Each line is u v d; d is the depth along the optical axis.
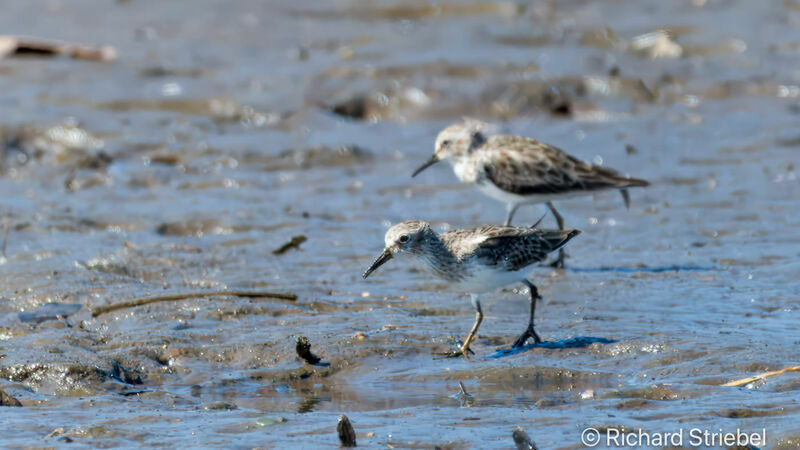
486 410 9.26
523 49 27.56
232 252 14.89
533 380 10.19
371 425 8.86
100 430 8.70
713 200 17.48
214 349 11.03
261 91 24.25
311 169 20.09
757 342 10.86
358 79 24.78
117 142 20.94
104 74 25.56
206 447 8.31
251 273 13.99
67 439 8.52
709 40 27.92
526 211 17.39
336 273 14.15
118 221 16.62
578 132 22.14
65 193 18.47
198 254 14.69
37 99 23.48
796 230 15.76
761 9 31.31
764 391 9.48
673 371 10.20
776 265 14.15
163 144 21.03
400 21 31.20
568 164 15.18
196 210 17.14
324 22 31.22
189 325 11.88
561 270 14.25
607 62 25.94
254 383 10.35
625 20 30.42
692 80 24.78
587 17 31.06
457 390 10.01
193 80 25.14
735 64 25.91
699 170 19.27
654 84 24.55
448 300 13.00
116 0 33.75
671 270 14.14
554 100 23.92
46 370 10.20
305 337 10.93
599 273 14.07
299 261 14.66
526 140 15.62
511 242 11.15
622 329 11.60
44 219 16.50
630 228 16.28
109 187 18.78
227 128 22.53
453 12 31.97
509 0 32.59
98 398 9.73
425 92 24.06
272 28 30.39
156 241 15.46
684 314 12.25
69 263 14.09
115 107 23.25
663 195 17.94
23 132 21.22
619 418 8.85
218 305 12.38
